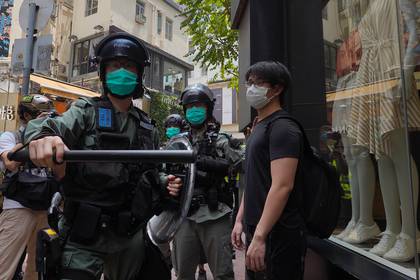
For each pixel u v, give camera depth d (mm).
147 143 1881
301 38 3494
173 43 23156
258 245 1777
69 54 19062
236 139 3213
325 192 1956
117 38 1858
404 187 2150
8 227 3025
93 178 1624
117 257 1786
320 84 3344
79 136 1692
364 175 2547
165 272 1896
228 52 6898
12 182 3000
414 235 2035
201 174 2881
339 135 2988
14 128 5621
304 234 1881
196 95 3201
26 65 4402
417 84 2117
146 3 21000
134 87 1845
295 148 1830
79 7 19438
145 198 1701
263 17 3576
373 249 2338
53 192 3055
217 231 2873
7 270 3000
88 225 1576
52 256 1521
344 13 2951
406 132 2121
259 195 1975
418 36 2086
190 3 6855
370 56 2512
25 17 4492
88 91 9320
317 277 2949
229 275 2867
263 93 2088
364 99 2561
